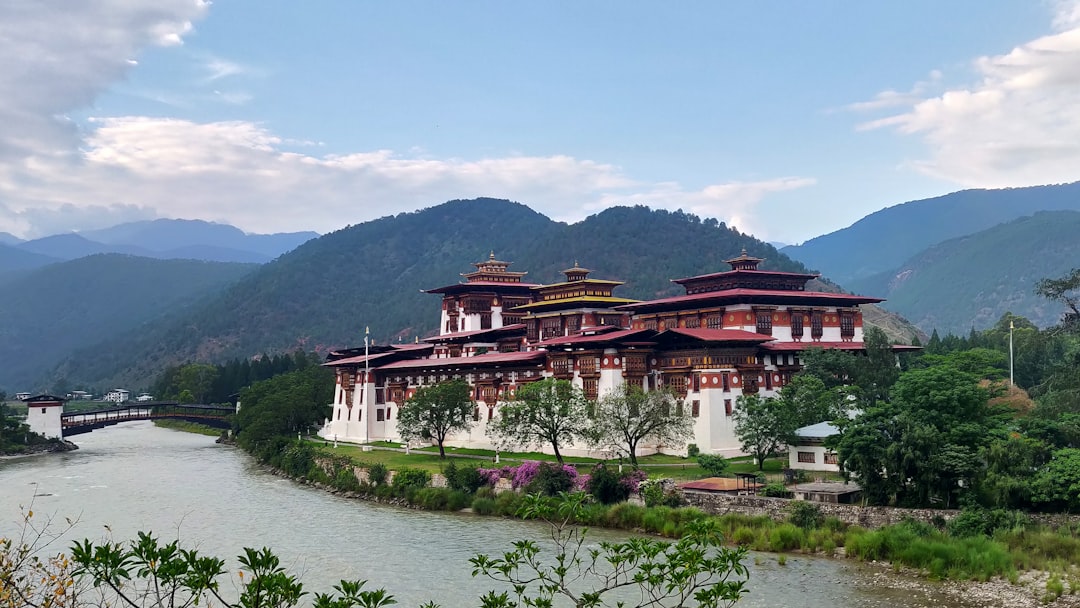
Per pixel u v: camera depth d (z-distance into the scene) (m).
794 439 114.12
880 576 77.12
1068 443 95.31
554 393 123.75
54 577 30.75
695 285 160.88
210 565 29.61
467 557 87.00
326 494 131.75
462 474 118.44
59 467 168.75
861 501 90.81
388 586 77.12
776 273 153.75
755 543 87.50
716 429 128.62
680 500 99.75
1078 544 76.50
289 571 82.31
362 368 187.00
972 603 69.75
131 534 99.00
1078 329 124.25
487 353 181.50
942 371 95.19
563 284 173.12
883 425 92.25
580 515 36.53
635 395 119.75
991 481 83.69
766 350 136.12
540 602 35.16
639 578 34.75
